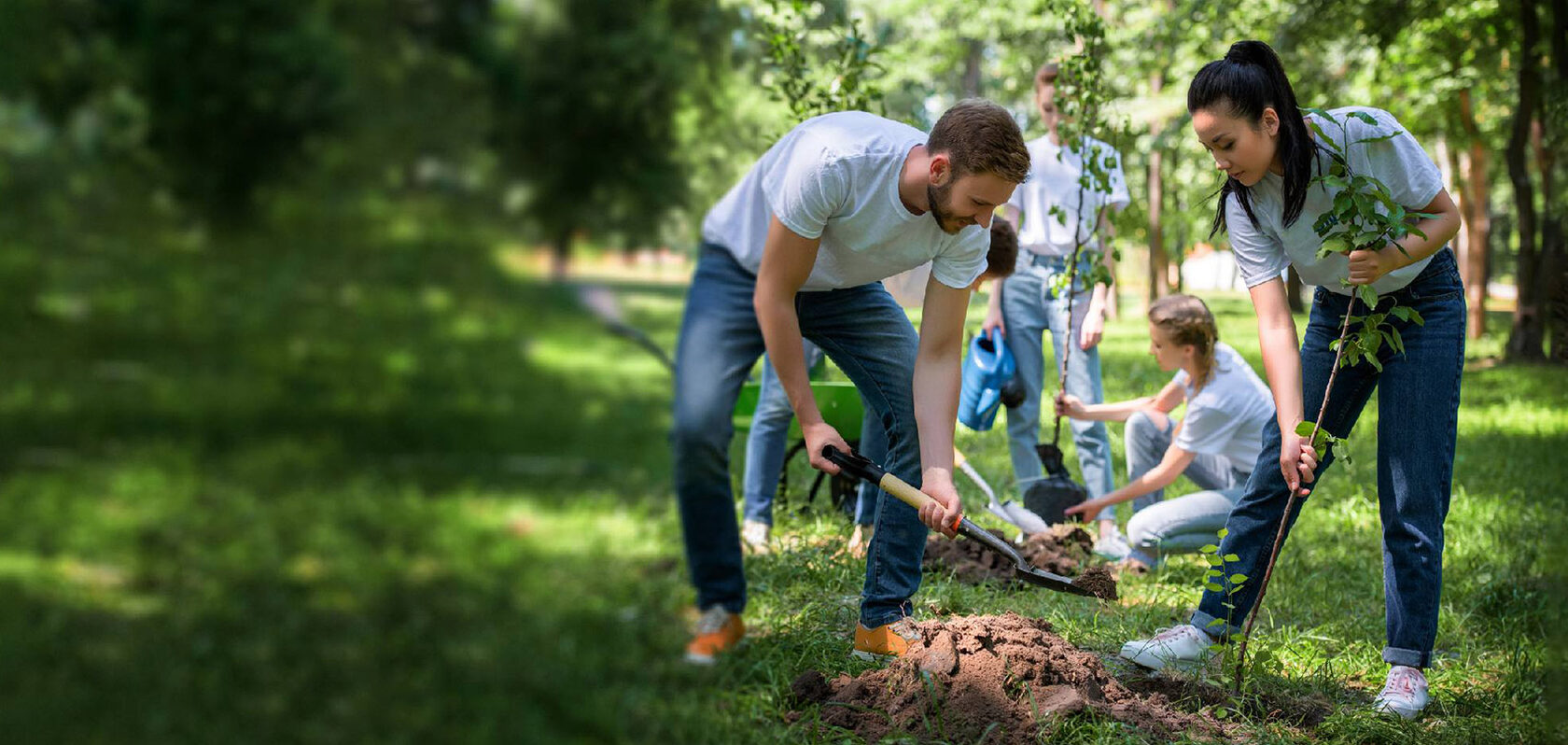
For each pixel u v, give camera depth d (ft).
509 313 33.30
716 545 9.41
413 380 25.50
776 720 8.61
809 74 16.63
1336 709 9.05
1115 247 15.06
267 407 21.68
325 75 37.91
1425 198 8.71
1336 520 16.28
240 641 10.78
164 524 14.21
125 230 30.32
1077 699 8.29
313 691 9.66
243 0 35.09
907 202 8.42
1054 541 13.35
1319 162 8.69
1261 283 9.39
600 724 8.82
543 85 48.78
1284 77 8.64
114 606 11.54
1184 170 56.29
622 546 13.84
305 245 33.71
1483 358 45.68
